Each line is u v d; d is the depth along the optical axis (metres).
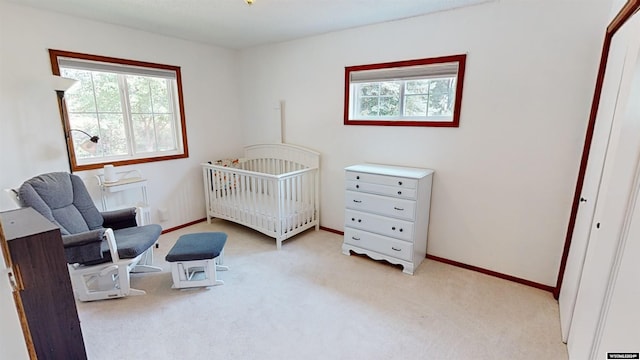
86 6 2.64
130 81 3.46
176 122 3.93
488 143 2.69
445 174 2.97
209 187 4.12
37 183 2.38
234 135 4.61
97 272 2.38
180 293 2.55
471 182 2.84
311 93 3.78
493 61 2.56
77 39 2.94
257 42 3.98
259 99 4.34
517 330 2.11
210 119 4.25
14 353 0.45
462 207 2.92
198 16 2.91
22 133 2.69
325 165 3.83
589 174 2.06
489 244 2.83
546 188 2.49
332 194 3.84
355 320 2.21
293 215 3.57
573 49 2.24
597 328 1.10
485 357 1.88
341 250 3.38
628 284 0.90
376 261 3.13
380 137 3.32
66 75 2.97
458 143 2.85
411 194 2.75
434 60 2.84
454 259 3.05
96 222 2.72
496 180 2.71
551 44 2.31
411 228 2.80
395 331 2.10
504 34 2.48
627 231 0.95
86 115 3.15
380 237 3.01
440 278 2.80
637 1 1.43
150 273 2.88
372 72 3.25
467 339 2.03
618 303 0.96
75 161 3.06
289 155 4.10
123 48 3.27
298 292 2.57
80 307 2.35
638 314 0.82
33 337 1.52
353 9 2.71
